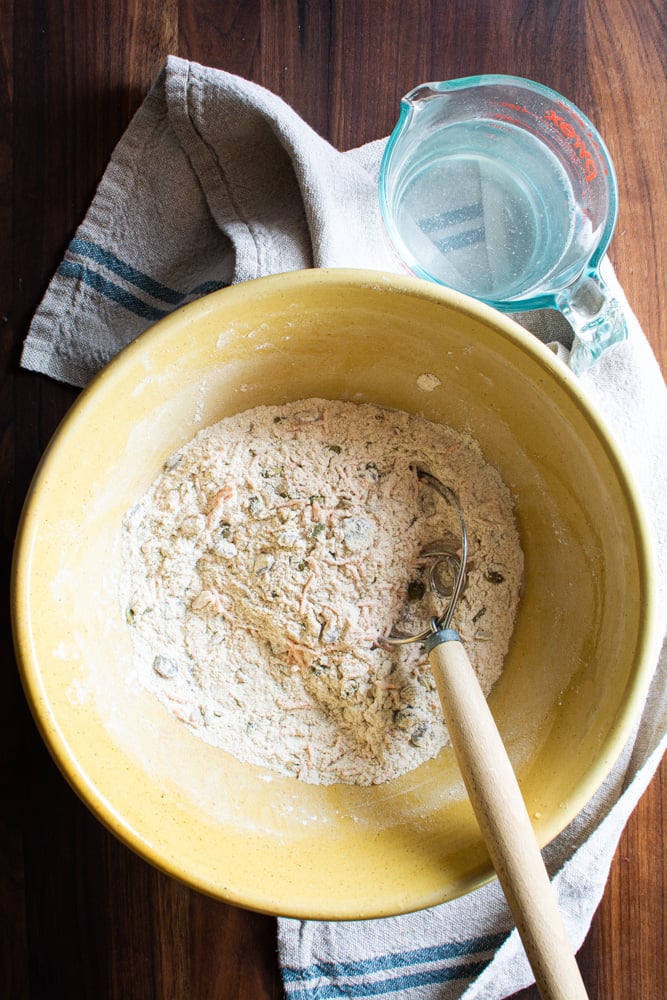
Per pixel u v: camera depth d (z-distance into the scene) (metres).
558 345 0.68
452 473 0.64
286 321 0.59
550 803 0.58
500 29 0.70
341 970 0.66
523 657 0.64
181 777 0.60
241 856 0.58
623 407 0.68
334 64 0.69
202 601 0.63
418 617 0.63
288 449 0.64
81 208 0.68
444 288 0.57
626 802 0.65
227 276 0.66
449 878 0.57
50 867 0.67
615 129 0.71
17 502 0.67
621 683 0.57
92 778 0.56
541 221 0.68
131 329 0.68
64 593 0.58
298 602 0.62
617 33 0.71
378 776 0.62
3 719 0.67
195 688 0.63
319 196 0.64
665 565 0.68
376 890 0.56
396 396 0.65
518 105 0.66
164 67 0.64
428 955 0.66
